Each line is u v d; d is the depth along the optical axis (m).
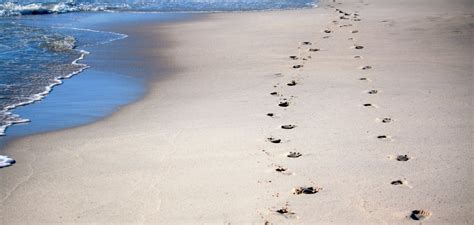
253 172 8.41
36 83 11.92
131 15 22.53
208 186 8.15
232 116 10.10
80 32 18.20
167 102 10.91
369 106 10.28
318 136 9.27
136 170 8.55
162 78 12.34
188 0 27.73
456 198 7.75
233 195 7.96
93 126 9.95
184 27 19.02
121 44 16.00
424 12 20.50
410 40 14.80
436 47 13.81
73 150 9.12
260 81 11.77
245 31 17.55
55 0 27.55
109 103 10.92
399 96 10.67
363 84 11.35
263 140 9.21
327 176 8.26
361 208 7.66
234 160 8.70
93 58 14.01
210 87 11.59
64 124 10.02
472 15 18.86
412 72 11.97
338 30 16.75
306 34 16.31
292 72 12.26
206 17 21.47
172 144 9.22
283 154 8.81
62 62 13.48
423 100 10.45
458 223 7.40
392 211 7.59
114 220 7.63
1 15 22.31
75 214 7.75
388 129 9.41
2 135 9.62
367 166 8.43
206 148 9.05
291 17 20.33
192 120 10.02
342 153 8.77
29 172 8.57
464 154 8.62
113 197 8.01
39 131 9.77
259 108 10.38
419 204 7.68
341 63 12.76
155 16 22.12
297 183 8.14
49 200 7.99
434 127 9.41
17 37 16.86
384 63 12.64
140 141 9.34
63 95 11.31
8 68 12.86
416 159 8.55
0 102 10.88
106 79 12.30
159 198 7.96
